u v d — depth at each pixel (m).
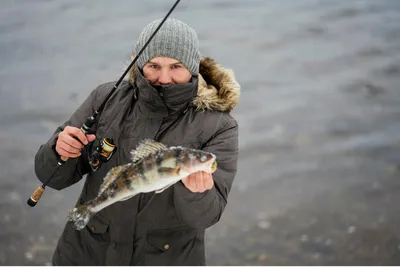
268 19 17.84
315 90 12.47
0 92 11.86
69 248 3.11
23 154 9.33
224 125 3.02
